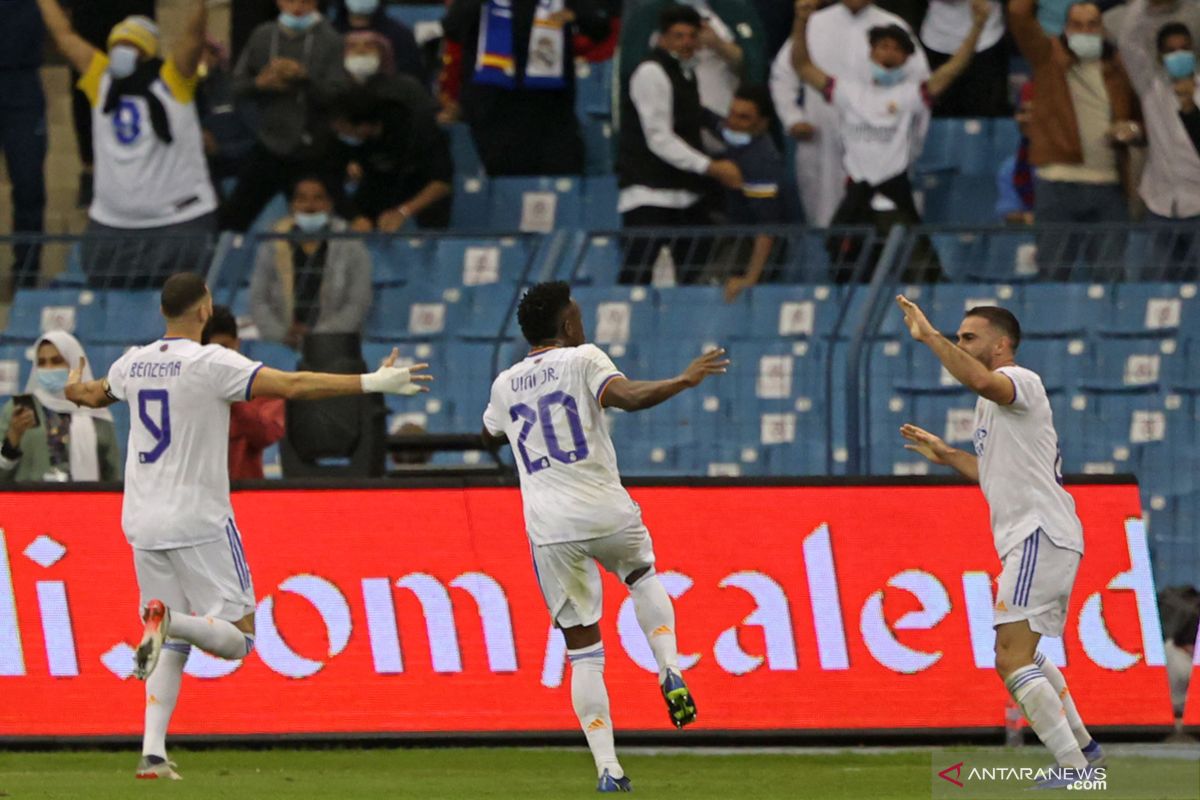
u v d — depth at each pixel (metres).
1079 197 47.53
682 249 42.84
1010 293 43.03
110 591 33.66
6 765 30.78
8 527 33.88
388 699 33.19
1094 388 42.81
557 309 25.73
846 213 47.44
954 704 32.91
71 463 36.97
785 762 30.69
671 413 42.31
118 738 33.16
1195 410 42.41
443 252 44.16
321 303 42.22
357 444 35.69
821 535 33.50
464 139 54.91
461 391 43.31
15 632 33.59
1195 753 31.00
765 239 42.69
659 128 46.69
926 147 52.53
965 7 52.97
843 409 41.50
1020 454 25.97
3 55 53.41
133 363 27.19
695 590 33.38
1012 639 26.11
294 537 33.75
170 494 26.92
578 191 51.69
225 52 55.25
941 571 33.38
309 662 33.34
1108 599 33.12
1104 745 32.41
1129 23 47.50
